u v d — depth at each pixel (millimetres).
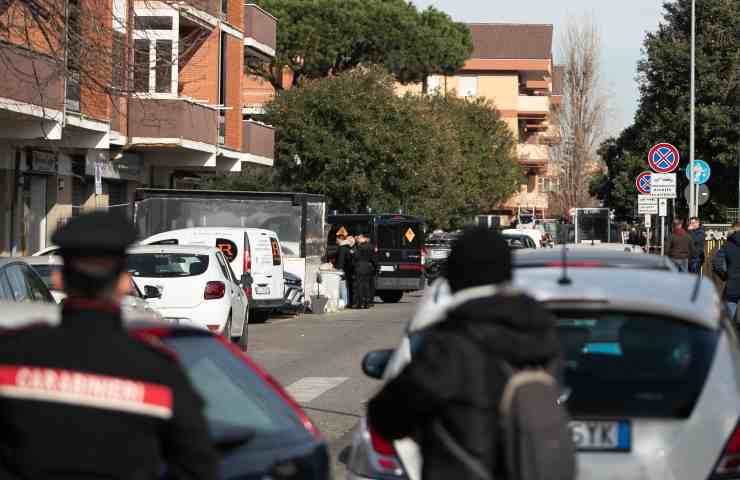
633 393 8836
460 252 6742
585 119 130375
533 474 6141
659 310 8984
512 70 163375
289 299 46250
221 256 33594
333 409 22406
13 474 5809
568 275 9750
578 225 108500
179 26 57156
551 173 139000
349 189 75562
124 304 21828
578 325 9203
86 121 45312
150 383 5941
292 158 75125
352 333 39875
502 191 131000
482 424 6301
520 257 11789
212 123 59312
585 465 8664
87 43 31891
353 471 9578
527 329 6441
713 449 8656
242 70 66500
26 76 34969
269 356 32125
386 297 64562
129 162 57062
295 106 75500
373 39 89438
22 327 6125
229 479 7512
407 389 6445
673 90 86312
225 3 63719
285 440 8367
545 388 6305
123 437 5840
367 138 74938
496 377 6340
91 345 5926
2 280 20266
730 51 85250
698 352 8992
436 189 88375
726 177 85188
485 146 127438
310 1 88188
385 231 61875
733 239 32125
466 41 106188
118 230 6148
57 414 5805
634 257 11883
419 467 9125
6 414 5844
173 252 31906
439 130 97438
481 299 6512
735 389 8852
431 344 6480
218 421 8156
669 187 51688
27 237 47750
